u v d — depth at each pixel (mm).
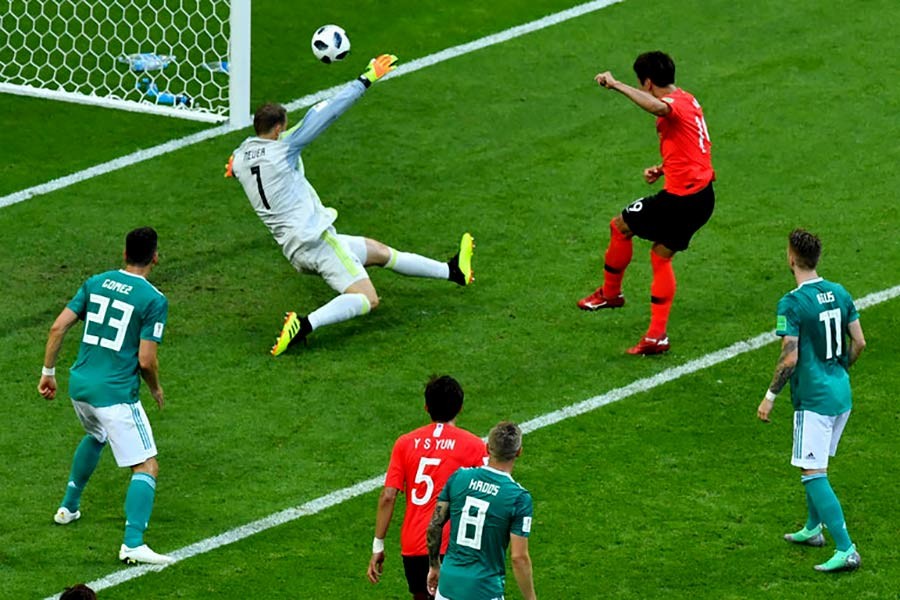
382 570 34281
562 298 45156
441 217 49156
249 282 46406
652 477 37500
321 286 46281
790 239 34312
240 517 36438
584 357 42469
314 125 43031
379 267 46812
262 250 48031
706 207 41000
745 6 60906
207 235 48656
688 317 44062
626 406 40344
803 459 33875
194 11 60719
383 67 43781
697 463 38000
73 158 52875
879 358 41781
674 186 40812
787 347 33469
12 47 59031
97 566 34844
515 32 59750
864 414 39562
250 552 35219
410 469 31156
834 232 47656
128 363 35125
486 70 57375
